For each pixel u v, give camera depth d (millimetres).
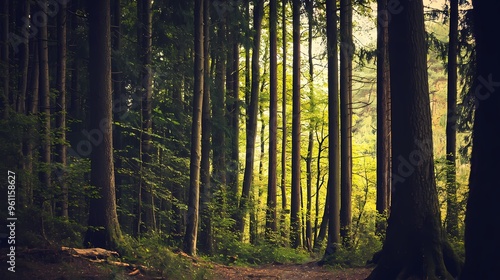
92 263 12469
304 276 15883
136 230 19328
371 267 15414
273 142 26766
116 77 21141
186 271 14461
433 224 11516
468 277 7031
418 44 11922
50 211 15438
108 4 14406
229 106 28219
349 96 24719
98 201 14227
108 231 14148
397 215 11828
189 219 18281
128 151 20969
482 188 6918
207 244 21344
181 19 23266
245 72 32281
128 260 13633
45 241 12883
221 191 23031
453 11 19703
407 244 11570
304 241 33250
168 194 21781
